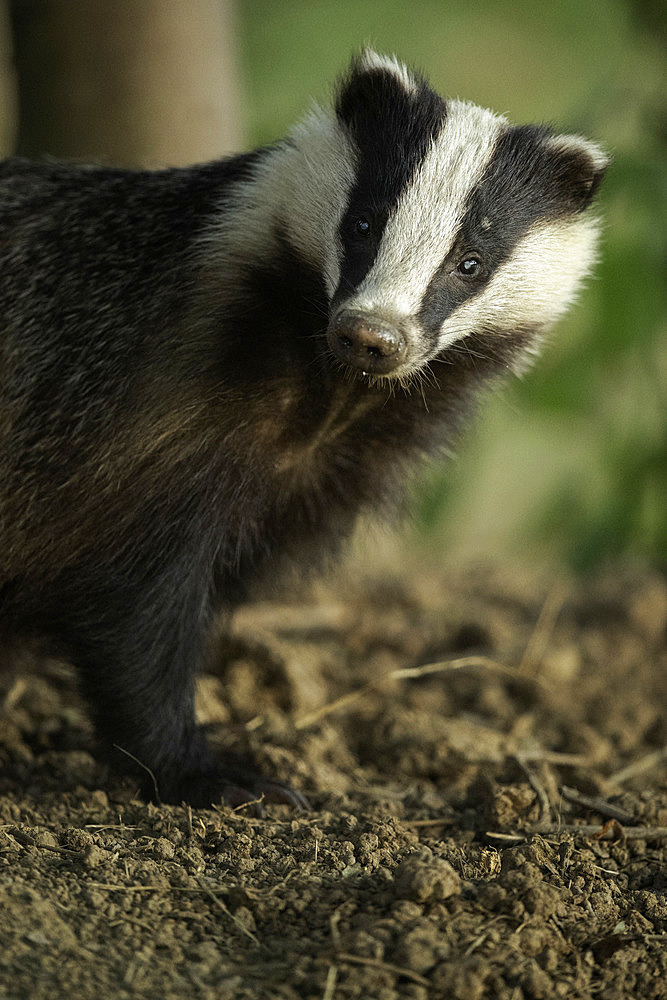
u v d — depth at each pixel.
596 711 12.71
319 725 11.79
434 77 22.34
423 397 10.54
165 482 9.59
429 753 11.15
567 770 11.27
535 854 8.71
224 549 10.33
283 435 10.00
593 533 17.27
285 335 9.73
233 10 14.84
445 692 12.97
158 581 9.73
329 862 8.53
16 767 10.51
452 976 7.10
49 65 13.70
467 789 10.38
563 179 10.23
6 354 10.10
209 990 6.96
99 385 9.75
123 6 13.49
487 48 22.02
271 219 9.75
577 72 22.69
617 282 15.38
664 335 16.56
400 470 11.27
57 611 10.07
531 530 20.12
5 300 10.17
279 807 9.85
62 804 9.70
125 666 9.77
